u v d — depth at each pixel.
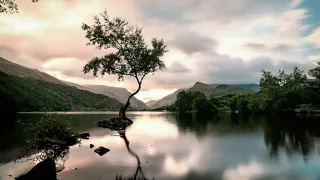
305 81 91.75
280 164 14.35
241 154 17.23
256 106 91.88
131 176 12.07
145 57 53.00
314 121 47.12
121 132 30.86
